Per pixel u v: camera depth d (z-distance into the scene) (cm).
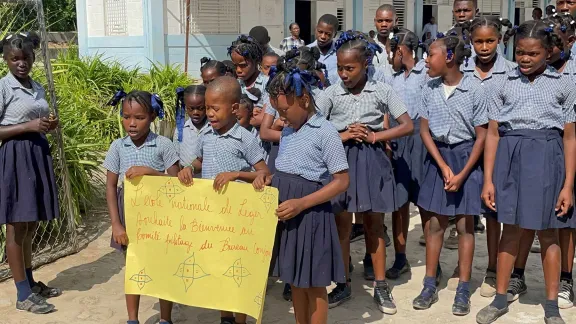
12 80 426
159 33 1419
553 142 381
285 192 340
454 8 600
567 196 378
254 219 341
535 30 375
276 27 1600
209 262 353
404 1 1836
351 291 458
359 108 413
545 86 382
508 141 391
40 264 511
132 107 374
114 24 1465
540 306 432
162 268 363
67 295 452
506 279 409
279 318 418
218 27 1503
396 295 451
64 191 539
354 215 577
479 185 412
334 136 336
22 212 414
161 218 361
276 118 429
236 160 369
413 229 615
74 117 662
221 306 352
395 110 410
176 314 423
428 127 426
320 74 417
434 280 437
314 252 337
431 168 428
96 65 1041
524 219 381
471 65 473
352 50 392
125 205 365
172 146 395
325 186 333
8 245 420
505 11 2053
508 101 391
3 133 414
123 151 384
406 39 493
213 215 351
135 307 374
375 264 429
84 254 541
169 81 1059
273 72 344
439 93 418
